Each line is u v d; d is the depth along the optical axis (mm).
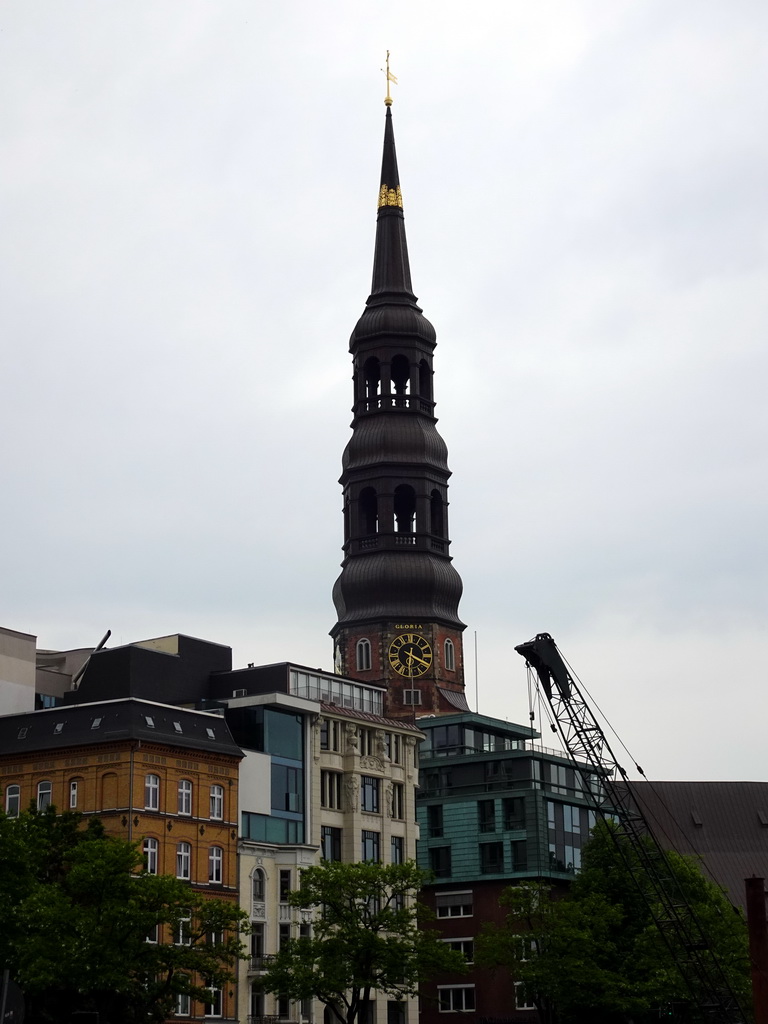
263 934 117562
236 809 116938
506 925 126125
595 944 116750
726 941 118938
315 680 132000
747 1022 113625
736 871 177500
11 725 115375
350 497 184375
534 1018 140250
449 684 181125
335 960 103062
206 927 91875
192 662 130250
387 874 105375
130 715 111125
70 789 111125
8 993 89188
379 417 184000
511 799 150000
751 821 182375
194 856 112875
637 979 116312
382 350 186000
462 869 150500
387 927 105312
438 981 146250
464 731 159375
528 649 115000
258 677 129500
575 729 115875
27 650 127188
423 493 182500
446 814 153125
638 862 122875
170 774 112250
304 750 125438
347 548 184875
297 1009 117625
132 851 91188
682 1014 122375
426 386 187500
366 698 137375
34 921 86438
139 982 93688
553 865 148875
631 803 175375
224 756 116750
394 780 134000
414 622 180125
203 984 108812
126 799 108875
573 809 154750
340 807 128375
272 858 119688
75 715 113188
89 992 91500
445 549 184250
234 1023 112875
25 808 112188
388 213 191750
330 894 104688
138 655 124688
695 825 180750
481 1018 143000
